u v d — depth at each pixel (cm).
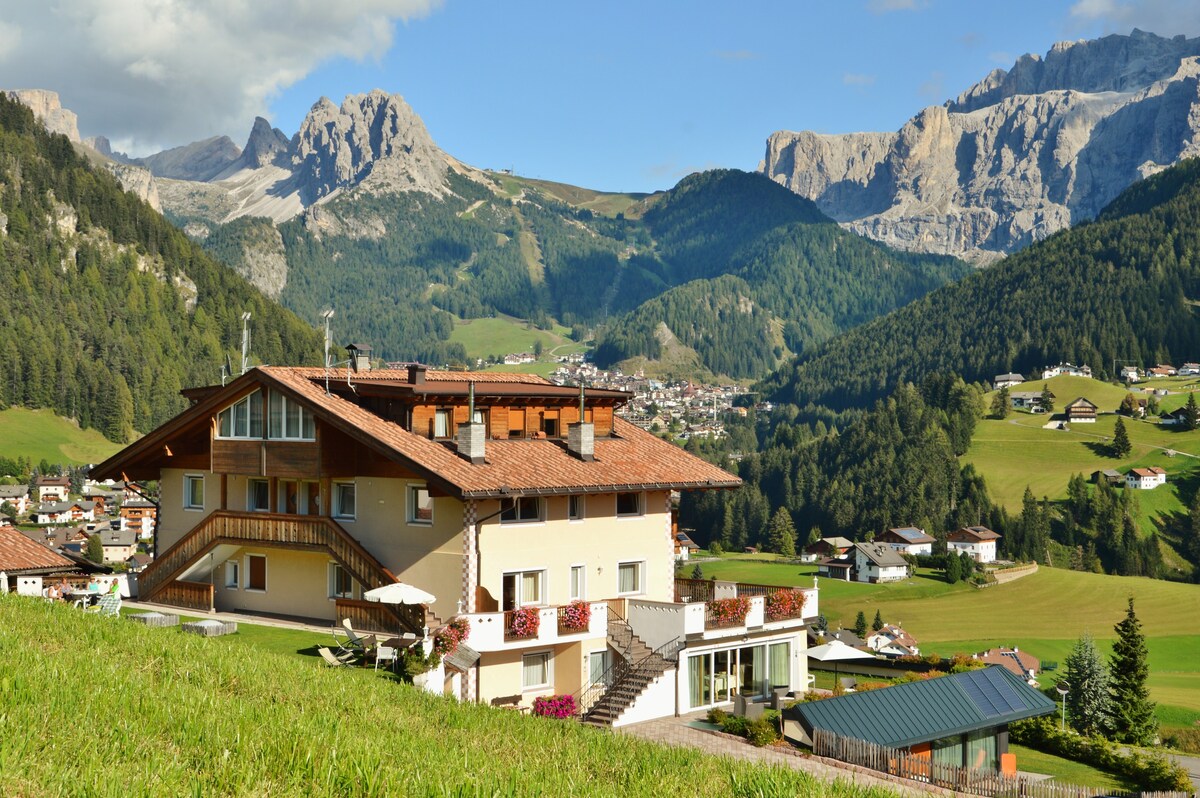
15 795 1241
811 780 1988
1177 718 10819
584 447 4191
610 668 3962
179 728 1703
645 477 4178
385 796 1459
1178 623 17912
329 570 4184
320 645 3728
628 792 1809
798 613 4409
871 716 3541
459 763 1731
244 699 2120
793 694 4134
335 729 1850
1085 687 9588
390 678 3359
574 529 4034
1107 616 18500
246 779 1453
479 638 3584
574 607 3850
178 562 4531
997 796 3153
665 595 4353
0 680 1812
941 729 3575
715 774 2033
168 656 2503
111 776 1341
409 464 3684
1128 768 4541
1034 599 19825
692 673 3953
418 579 3853
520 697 3697
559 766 1955
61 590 4697
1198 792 4384
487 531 3753
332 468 4009
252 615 4331
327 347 4353
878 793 1944
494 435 4256
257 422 4222
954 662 5450
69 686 1844
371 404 4159
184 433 4594
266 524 4188
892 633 14950
